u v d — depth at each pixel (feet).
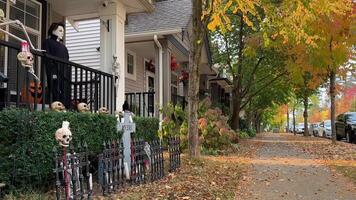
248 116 117.60
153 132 34.86
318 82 63.31
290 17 29.07
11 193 17.71
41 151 19.06
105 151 20.95
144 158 25.30
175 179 26.63
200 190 23.66
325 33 47.65
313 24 45.16
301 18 29.14
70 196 17.84
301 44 48.70
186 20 48.52
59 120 20.16
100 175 20.93
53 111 20.22
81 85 26.53
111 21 33.40
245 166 35.60
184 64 68.90
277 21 29.50
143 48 54.85
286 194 24.35
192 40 34.68
